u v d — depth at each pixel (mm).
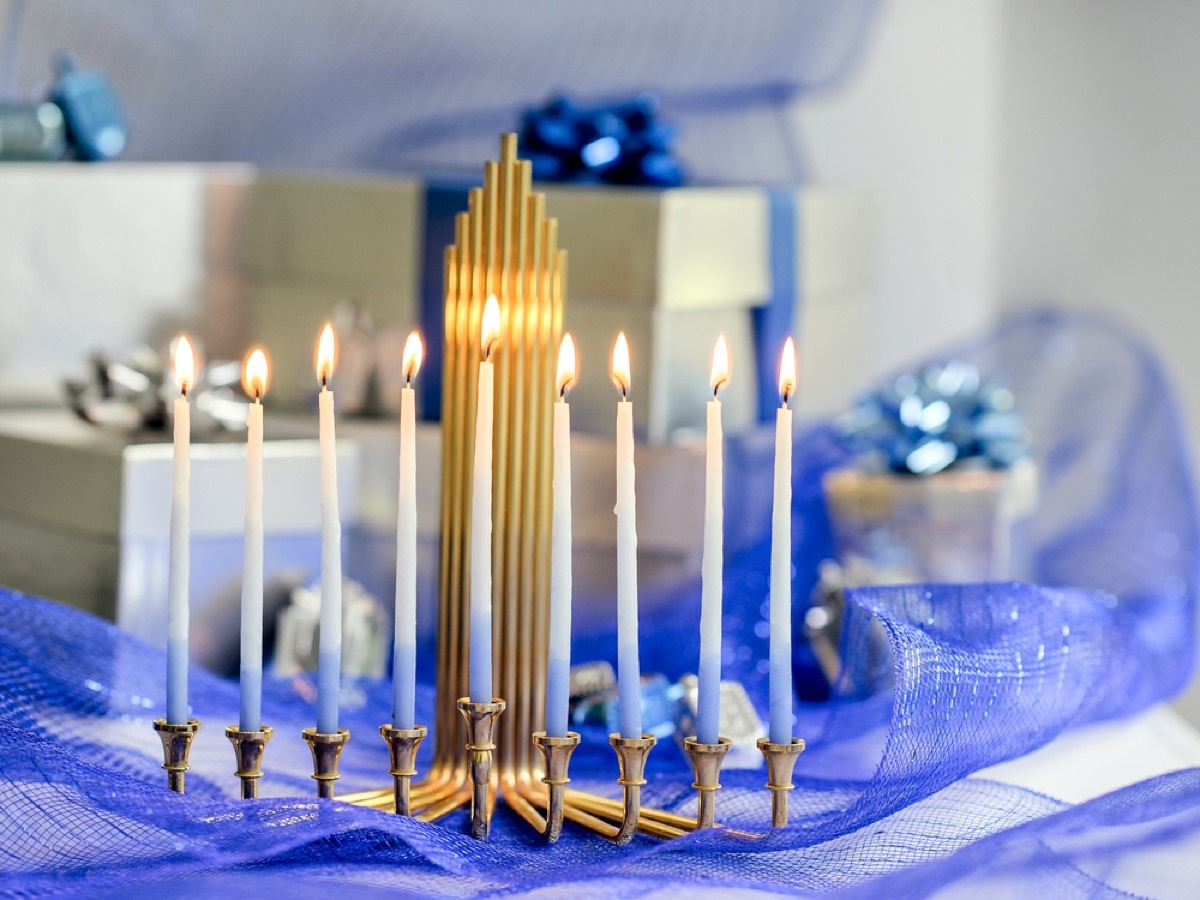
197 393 1500
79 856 1117
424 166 1916
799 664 1473
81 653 1313
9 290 1586
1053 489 1859
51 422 1530
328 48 1878
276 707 1365
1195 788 1122
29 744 1136
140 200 1632
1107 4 2068
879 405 1591
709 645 1127
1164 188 2070
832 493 1557
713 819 1141
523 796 1204
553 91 1960
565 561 1132
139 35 1801
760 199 1606
